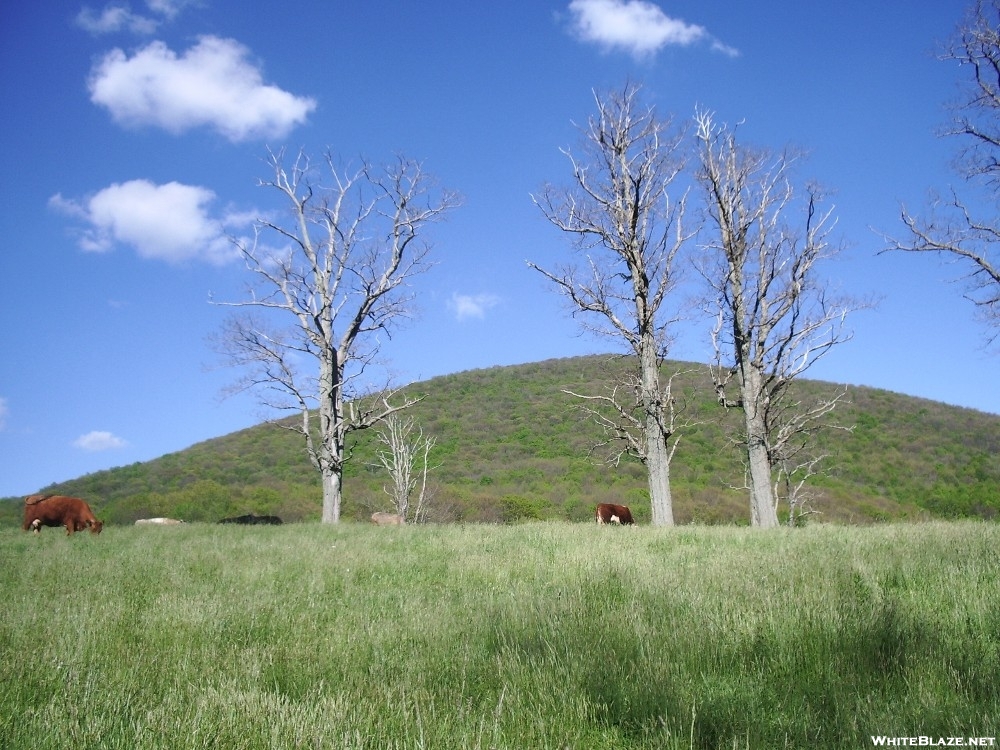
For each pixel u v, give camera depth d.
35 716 4.54
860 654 5.19
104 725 4.38
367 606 8.06
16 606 8.16
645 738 4.25
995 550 9.07
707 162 23.94
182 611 7.55
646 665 5.18
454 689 5.19
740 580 7.69
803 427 25.31
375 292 28.12
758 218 24.05
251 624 7.11
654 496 24.91
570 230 25.69
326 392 27.75
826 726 4.22
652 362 25.34
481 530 17.70
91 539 17.97
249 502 40.78
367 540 15.65
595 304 25.55
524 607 7.05
